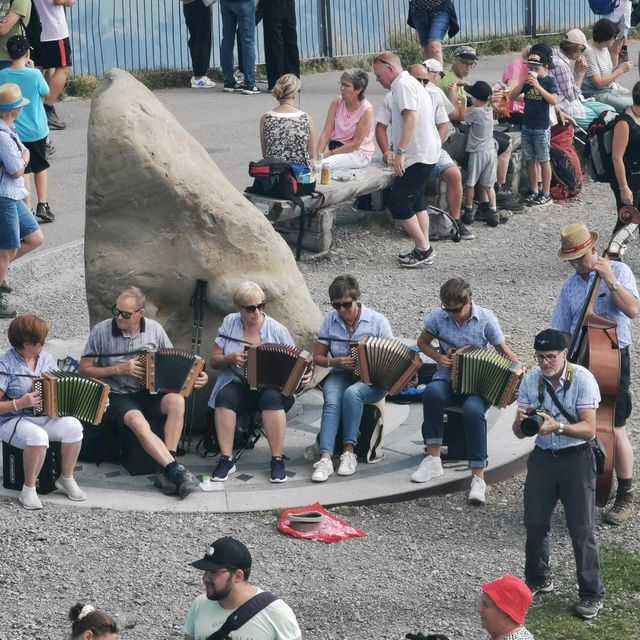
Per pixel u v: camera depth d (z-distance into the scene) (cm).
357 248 2750
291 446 1767
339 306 1695
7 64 2872
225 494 1619
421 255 2653
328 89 3869
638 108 2345
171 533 1514
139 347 1661
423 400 1673
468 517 1614
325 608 1366
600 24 3375
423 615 1364
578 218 3017
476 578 1454
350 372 1733
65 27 3194
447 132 2745
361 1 4334
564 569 1493
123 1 3812
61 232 2591
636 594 1440
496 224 2939
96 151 1745
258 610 1041
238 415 1700
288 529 1530
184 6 3766
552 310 2403
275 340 1692
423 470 1670
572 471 1380
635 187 2355
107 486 1633
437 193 2884
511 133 3119
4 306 2270
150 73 3853
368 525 1573
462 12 4609
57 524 1520
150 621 1323
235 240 1783
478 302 2439
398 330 2272
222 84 3916
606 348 1530
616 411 1588
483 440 1645
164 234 1766
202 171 1784
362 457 1723
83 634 1002
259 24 4056
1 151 2142
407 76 2531
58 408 1563
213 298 1769
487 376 1633
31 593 1362
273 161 2547
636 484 1706
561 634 1346
